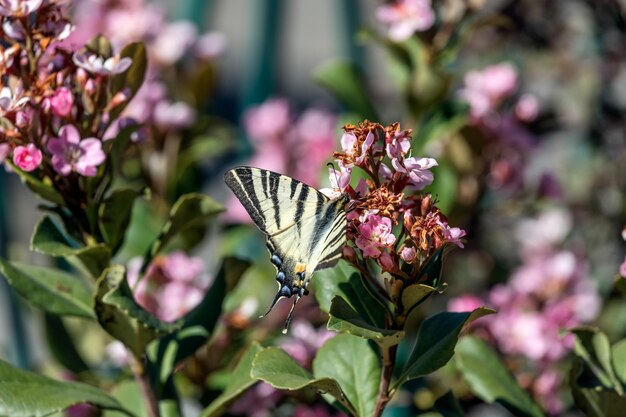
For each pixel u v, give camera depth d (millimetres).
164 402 1044
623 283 982
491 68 1184
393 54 1163
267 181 980
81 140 995
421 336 976
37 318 1188
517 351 1126
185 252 1176
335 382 958
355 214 954
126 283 989
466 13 1155
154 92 1173
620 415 998
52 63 1001
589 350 1001
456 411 1024
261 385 1096
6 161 995
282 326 1157
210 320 1042
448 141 1183
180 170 1188
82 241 1015
